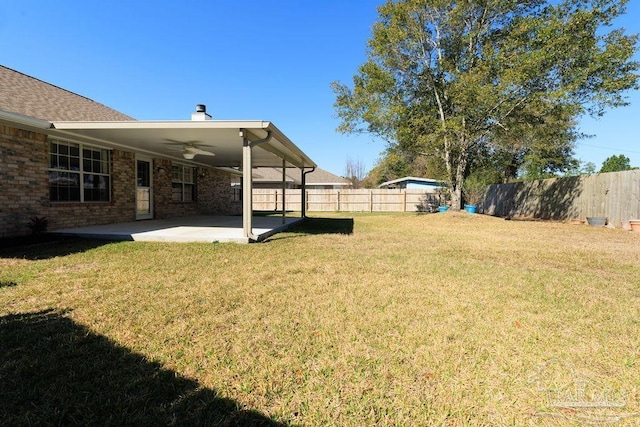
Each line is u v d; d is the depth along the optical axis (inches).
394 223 485.7
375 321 109.8
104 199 346.9
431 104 581.6
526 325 109.0
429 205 823.7
